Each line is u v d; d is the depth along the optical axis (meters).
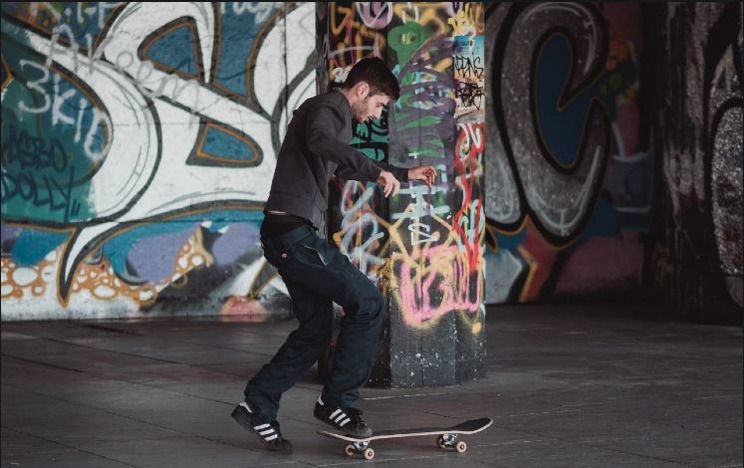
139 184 20.80
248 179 21.22
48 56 20.42
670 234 21.14
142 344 17.86
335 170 10.44
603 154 23.02
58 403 13.10
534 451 10.60
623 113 23.12
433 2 13.52
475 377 14.17
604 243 23.06
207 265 21.12
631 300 23.17
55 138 20.50
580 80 22.86
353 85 10.45
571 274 22.88
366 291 10.24
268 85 21.22
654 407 12.63
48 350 17.31
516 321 20.23
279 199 10.23
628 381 14.22
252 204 21.23
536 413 12.30
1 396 13.57
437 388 13.68
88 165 20.62
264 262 21.31
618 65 23.06
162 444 10.94
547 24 22.62
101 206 20.70
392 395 13.23
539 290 22.72
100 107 20.66
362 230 13.49
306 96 21.36
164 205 20.92
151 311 20.94
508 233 22.50
